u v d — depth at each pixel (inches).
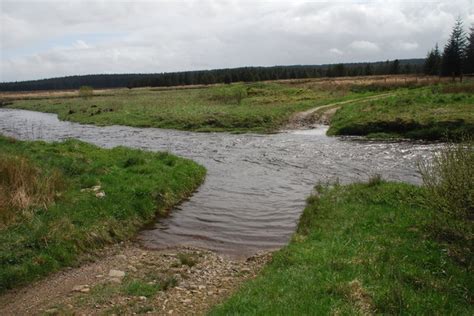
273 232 516.1
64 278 384.8
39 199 503.8
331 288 302.4
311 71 5639.8
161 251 462.3
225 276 388.5
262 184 754.2
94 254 443.5
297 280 325.7
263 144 1248.8
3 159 574.2
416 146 1079.0
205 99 2721.5
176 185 674.2
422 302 281.3
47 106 3174.2
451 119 1194.0
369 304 279.7
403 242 394.3
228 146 1231.5
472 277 319.3
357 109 1649.9
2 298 345.1
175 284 366.9
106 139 1425.9
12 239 413.4
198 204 633.6
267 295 305.7
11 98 4463.6
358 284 302.5
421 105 1510.8
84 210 502.6
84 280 380.8
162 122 1818.4
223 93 2856.8
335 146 1151.6
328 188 675.4
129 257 442.3
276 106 2159.2
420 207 489.7
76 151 868.0
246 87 3112.7
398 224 446.9
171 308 321.4
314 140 1291.8
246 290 325.7
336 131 1381.6
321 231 462.3
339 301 281.1
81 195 547.5
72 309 320.8
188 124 1720.0
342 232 444.8
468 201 374.3
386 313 269.3
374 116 1400.1
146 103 2682.1
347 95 2479.1
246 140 1347.2
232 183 765.9
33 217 460.4
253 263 419.5
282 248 435.2
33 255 399.2
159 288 356.5
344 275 327.6
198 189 722.8
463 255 355.9
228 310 290.5
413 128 1246.3
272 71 5541.3
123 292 347.9
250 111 1894.7
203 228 533.6
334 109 1945.1
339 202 565.3
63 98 4111.7
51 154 783.1
